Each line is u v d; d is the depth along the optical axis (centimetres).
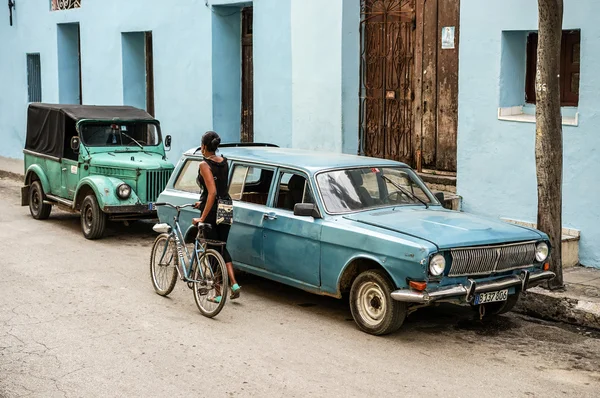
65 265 1097
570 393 652
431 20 1267
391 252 757
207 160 860
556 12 863
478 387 662
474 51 1150
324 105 1398
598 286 931
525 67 1151
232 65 1659
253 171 947
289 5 1441
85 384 662
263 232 901
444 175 1269
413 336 801
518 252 800
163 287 938
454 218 845
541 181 898
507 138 1119
